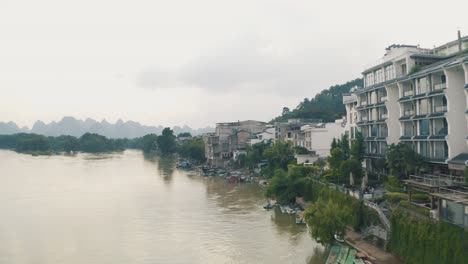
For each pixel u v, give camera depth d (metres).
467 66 55.84
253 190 109.50
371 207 56.84
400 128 75.75
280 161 115.06
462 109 60.31
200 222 73.94
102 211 85.38
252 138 172.00
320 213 54.50
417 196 51.88
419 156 66.25
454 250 37.53
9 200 99.25
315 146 118.44
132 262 54.12
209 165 182.88
